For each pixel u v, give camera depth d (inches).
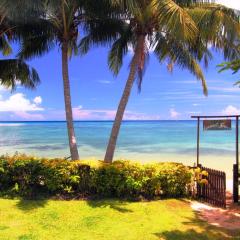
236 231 336.2
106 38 578.2
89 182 437.7
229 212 402.0
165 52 568.7
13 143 1731.1
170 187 449.4
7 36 596.4
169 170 448.5
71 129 527.8
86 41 590.2
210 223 360.2
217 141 1854.1
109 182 434.6
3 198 427.8
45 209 386.0
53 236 312.5
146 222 355.6
